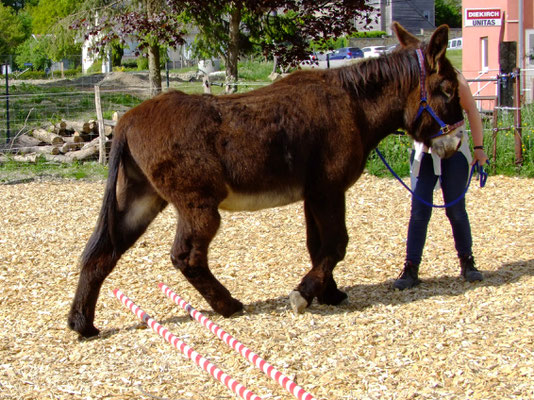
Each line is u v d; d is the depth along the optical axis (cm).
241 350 392
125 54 4541
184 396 363
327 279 472
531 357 377
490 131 1012
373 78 478
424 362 382
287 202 471
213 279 468
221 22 1434
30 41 3869
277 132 450
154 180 442
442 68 474
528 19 1612
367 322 450
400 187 920
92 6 1667
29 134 1355
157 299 525
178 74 2717
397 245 652
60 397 365
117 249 456
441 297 495
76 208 873
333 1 1388
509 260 583
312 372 380
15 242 707
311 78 476
